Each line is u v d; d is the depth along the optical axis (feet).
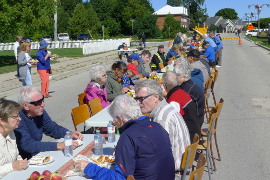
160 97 14.05
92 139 15.61
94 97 22.18
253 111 32.81
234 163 20.53
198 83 24.58
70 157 13.42
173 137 13.35
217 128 27.43
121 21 305.12
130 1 297.53
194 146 12.64
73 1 327.67
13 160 13.06
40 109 14.78
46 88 40.29
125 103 11.37
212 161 19.77
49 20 83.76
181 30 276.21
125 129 11.26
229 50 129.29
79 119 18.83
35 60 38.70
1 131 12.72
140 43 149.89
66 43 143.95
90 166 11.17
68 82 52.31
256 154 21.89
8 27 76.38
